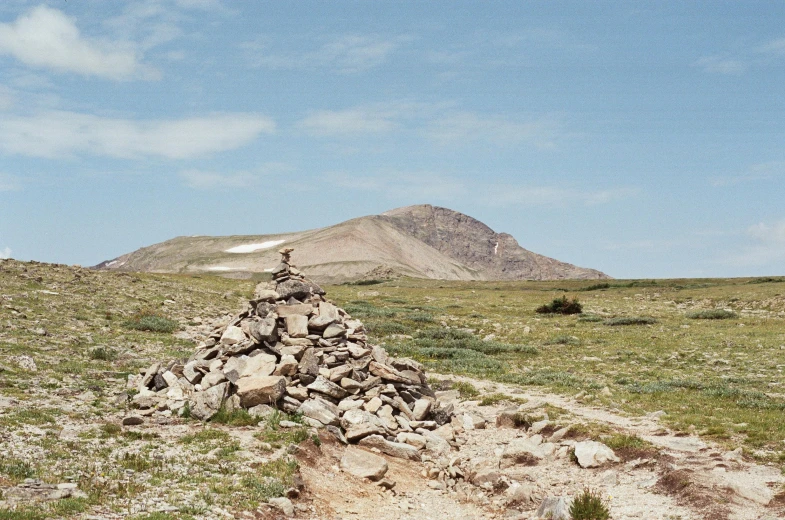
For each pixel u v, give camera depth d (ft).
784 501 49.85
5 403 67.82
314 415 71.77
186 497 46.19
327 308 89.25
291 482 51.98
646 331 185.16
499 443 75.25
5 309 125.90
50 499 42.06
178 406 73.97
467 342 163.02
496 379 117.80
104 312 148.25
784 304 240.94
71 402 73.36
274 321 82.99
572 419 79.20
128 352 110.11
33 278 167.73
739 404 89.56
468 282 549.95
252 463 55.62
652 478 57.26
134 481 48.60
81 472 49.06
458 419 84.53
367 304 256.52
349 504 53.11
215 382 75.82
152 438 62.49
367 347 89.35
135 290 189.16
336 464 61.77
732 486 51.57
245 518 44.16
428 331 180.55
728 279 428.56
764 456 61.87
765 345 149.07
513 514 52.75
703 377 115.44
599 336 176.76
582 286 431.02
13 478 45.29
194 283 244.83
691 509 49.21
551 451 67.51
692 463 59.36
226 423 69.46
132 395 79.36
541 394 101.71
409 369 88.28
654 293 329.31
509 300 289.94
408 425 77.05
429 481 62.44
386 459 67.21
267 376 75.05
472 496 58.29
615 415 83.46
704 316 223.10
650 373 121.08
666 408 86.79
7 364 86.17
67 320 130.21
